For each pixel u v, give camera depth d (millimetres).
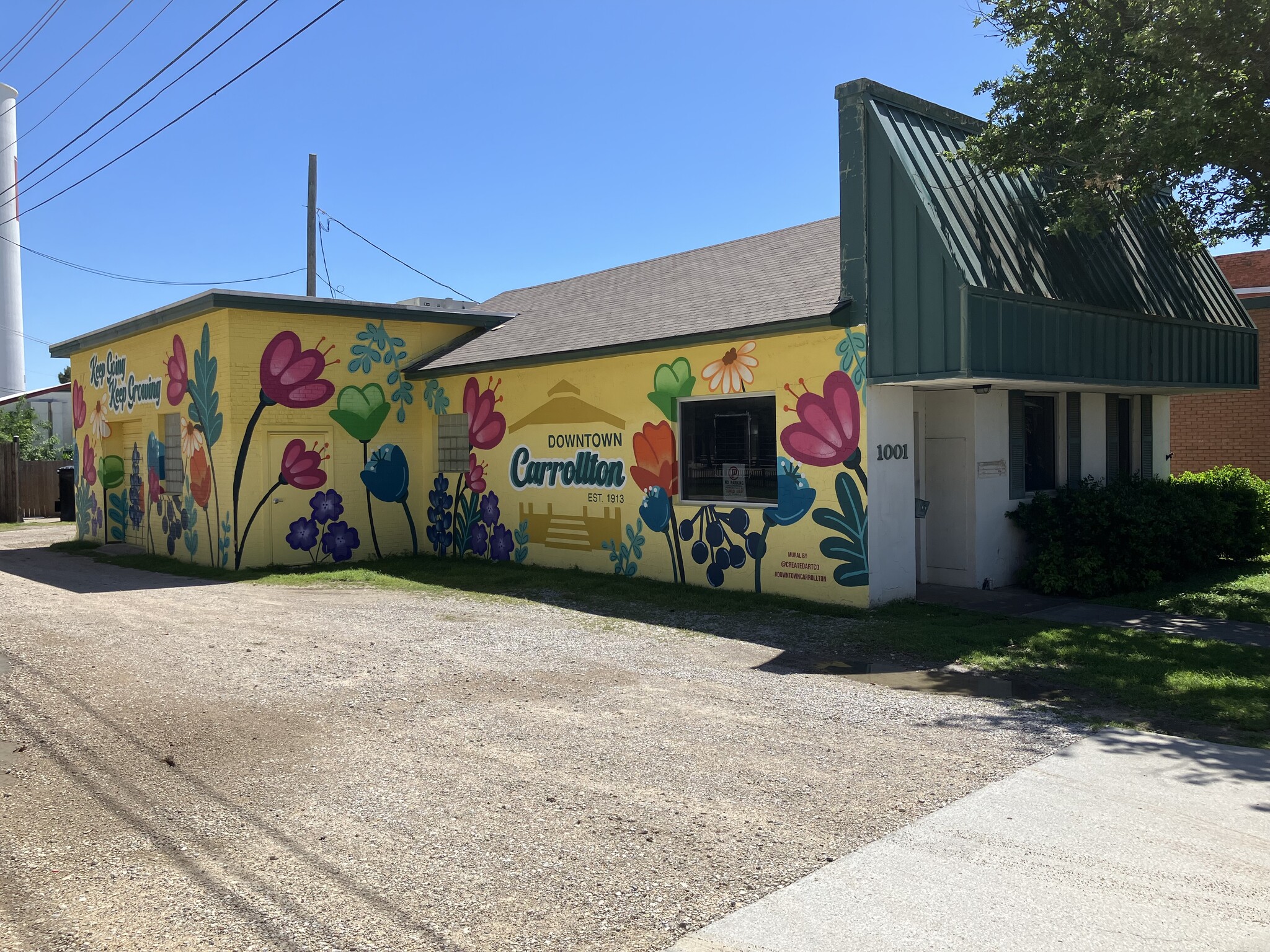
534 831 4516
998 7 10570
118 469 18781
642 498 12797
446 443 16266
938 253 9555
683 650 8750
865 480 10219
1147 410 15055
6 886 3922
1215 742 5949
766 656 8500
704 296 13391
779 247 14359
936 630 9289
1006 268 10133
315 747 5766
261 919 3646
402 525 16391
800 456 10883
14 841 4379
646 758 5602
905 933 3584
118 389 18188
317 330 15289
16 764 5438
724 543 11773
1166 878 4051
